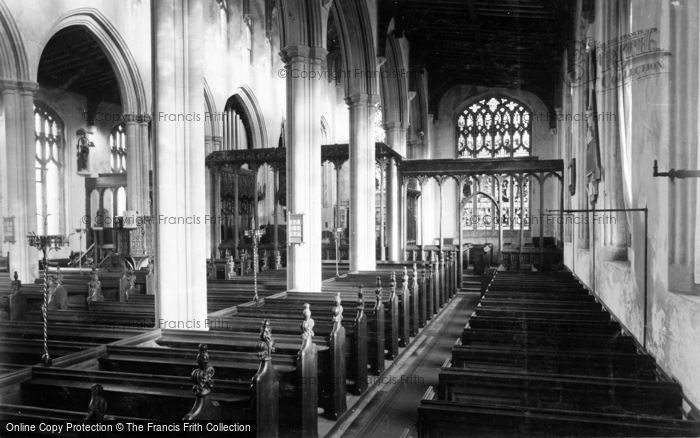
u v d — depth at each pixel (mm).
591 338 6715
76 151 27031
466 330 7109
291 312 9586
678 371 5207
